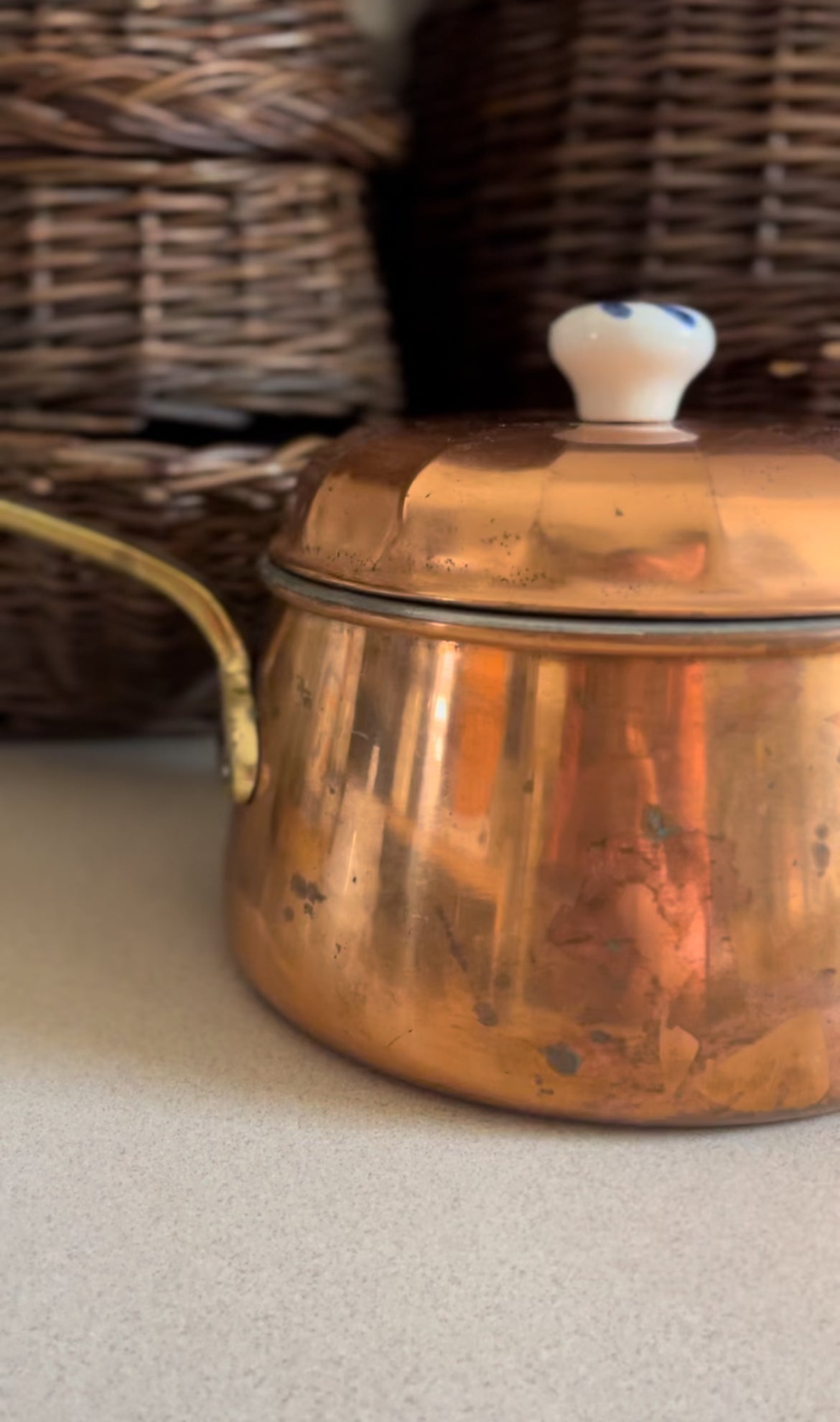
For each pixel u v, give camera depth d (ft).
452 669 1.31
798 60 1.68
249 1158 1.34
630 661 1.29
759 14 1.69
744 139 1.72
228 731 1.48
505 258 1.86
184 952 1.60
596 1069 1.32
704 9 1.69
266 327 1.73
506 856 1.31
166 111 1.64
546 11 1.76
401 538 1.33
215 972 1.57
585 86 1.74
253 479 1.71
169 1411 1.16
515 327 1.86
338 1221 1.28
